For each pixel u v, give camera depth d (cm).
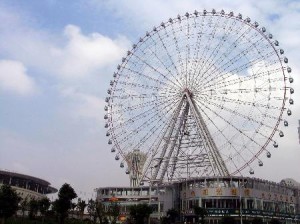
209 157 10956
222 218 11381
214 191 12306
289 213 13612
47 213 12300
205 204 12338
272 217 12769
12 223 9450
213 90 11156
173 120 11438
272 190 13338
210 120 11088
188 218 12644
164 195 13250
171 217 11938
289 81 10638
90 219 12688
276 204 13275
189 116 11425
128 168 11800
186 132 11400
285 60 10706
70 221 11250
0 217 8944
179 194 13450
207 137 11031
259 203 12569
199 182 12738
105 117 11919
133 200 13550
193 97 11338
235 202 12150
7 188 9138
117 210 12300
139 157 11900
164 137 11469
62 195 9312
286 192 14075
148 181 11612
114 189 14000
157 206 13138
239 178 12412
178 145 11500
